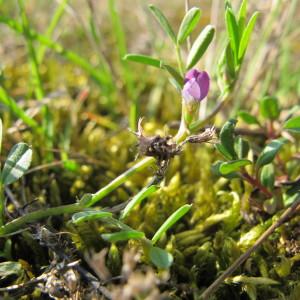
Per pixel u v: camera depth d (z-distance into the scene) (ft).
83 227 0.25
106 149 0.37
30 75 0.37
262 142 0.36
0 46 0.47
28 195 0.30
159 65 0.26
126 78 0.39
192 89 0.23
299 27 0.44
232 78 0.26
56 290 0.21
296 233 0.26
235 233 0.27
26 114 0.35
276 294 0.24
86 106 0.43
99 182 0.33
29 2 0.51
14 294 0.22
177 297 0.23
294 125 0.24
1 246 0.25
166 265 0.20
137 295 0.17
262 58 0.39
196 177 0.33
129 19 0.54
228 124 0.25
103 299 0.21
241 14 0.25
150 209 0.28
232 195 0.29
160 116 0.42
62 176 0.33
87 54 0.50
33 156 0.33
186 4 0.28
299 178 0.26
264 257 0.26
